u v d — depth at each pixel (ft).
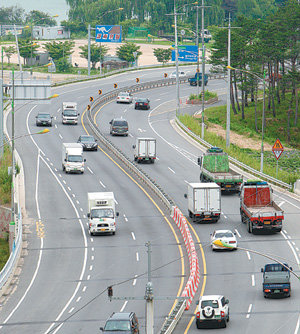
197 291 368.48
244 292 366.02
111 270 415.44
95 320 335.67
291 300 350.23
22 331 325.83
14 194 506.89
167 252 443.32
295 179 644.69
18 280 408.46
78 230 496.64
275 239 458.91
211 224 497.05
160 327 320.70
